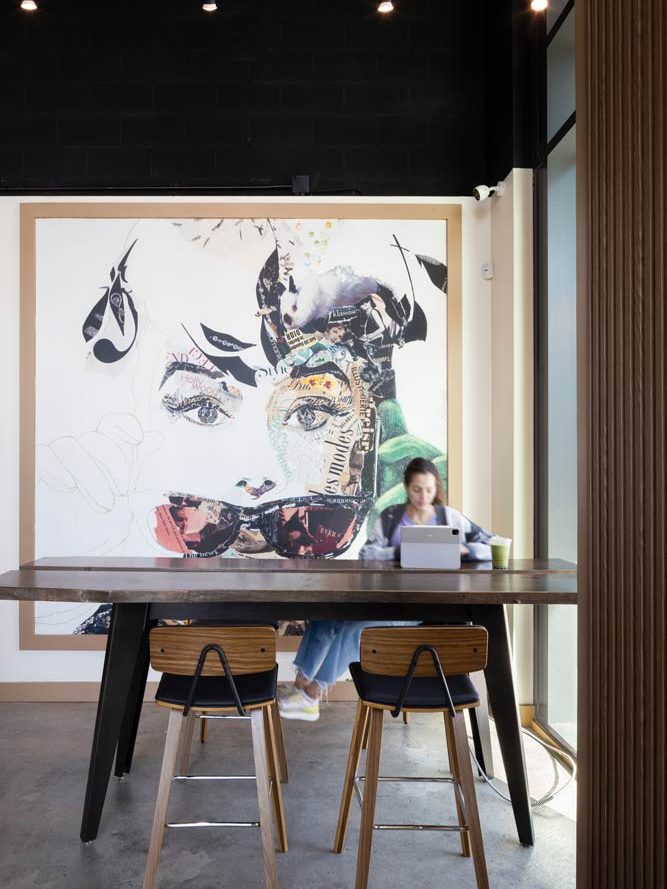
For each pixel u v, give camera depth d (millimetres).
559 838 2959
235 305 4832
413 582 3033
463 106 4957
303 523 4824
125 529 4797
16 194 4852
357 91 4961
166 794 2506
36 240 4801
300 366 4840
